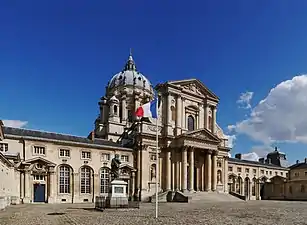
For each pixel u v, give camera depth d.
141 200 65.00
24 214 28.78
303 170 95.69
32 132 59.62
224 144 81.75
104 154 64.69
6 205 41.50
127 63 108.38
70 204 50.62
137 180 67.12
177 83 73.88
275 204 52.12
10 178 46.56
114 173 36.53
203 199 63.59
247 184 95.81
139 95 96.56
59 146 59.50
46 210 34.72
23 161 54.69
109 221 22.44
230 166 91.44
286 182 95.81
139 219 24.09
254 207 42.03
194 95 77.00
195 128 76.44
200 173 74.94
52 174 57.47
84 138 66.25
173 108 73.12
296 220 23.80
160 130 71.25
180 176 69.31
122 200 36.00
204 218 25.23
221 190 77.31
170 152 70.50
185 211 33.72
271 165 105.75
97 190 62.59
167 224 20.62
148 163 68.31
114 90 99.81
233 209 37.50
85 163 61.94
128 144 70.75
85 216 26.62
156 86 74.00
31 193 55.25
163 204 50.81
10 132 56.22
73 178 60.19
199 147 71.81
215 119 80.38
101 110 92.06
